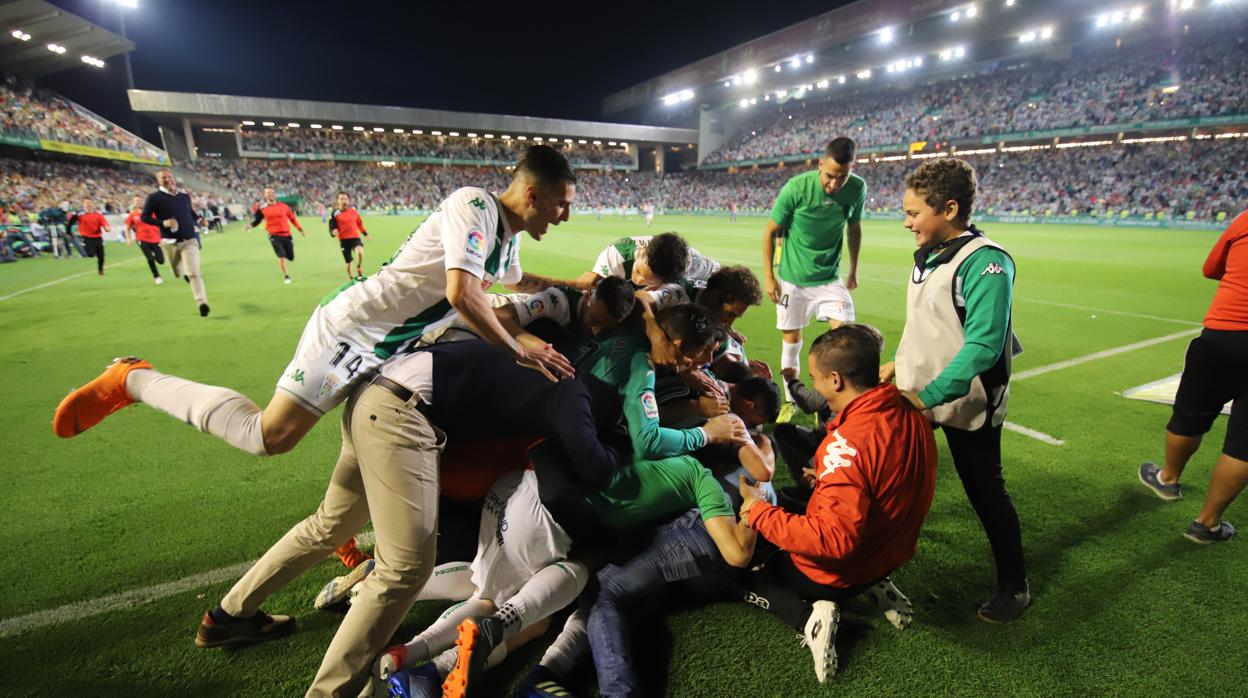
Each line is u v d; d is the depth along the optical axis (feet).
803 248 14.29
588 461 6.84
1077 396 15.78
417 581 6.02
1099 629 7.48
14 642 7.06
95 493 10.55
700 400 8.68
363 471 6.16
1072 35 125.08
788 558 7.52
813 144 155.94
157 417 14.08
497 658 6.57
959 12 114.11
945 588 8.26
